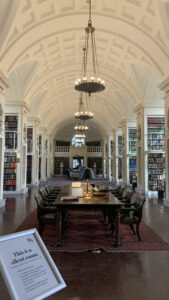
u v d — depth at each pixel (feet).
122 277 8.67
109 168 64.03
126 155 44.73
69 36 25.73
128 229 15.53
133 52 26.63
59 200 13.04
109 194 15.92
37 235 5.34
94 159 87.81
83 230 15.16
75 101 52.31
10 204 24.72
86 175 15.10
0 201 22.94
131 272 9.10
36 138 45.32
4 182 32.48
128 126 45.06
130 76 32.09
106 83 38.78
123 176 47.11
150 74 30.07
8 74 23.53
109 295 7.45
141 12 20.48
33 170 44.70
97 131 86.79
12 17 18.13
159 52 22.90
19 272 4.48
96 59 29.68
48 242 12.59
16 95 32.50
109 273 8.98
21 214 19.79
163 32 19.86
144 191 32.76
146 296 7.42
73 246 12.01
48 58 29.04
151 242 12.81
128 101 42.52
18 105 33.04
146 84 31.81
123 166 47.14
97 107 55.88
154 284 8.20
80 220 18.07
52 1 19.79
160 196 29.37
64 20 22.38
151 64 25.39
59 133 88.22
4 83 23.48
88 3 20.67
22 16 19.56
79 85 17.34
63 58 31.07
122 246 12.11
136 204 14.43
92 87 17.53
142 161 33.76
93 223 17.11
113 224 14.23
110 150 64.85
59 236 12.06
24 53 23.85
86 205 12.08
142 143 33.76
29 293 4.33
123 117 46.42
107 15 21.97
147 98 33.22
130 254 11.01
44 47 25.89
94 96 48.03
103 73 35.47
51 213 14.71
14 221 17.24
